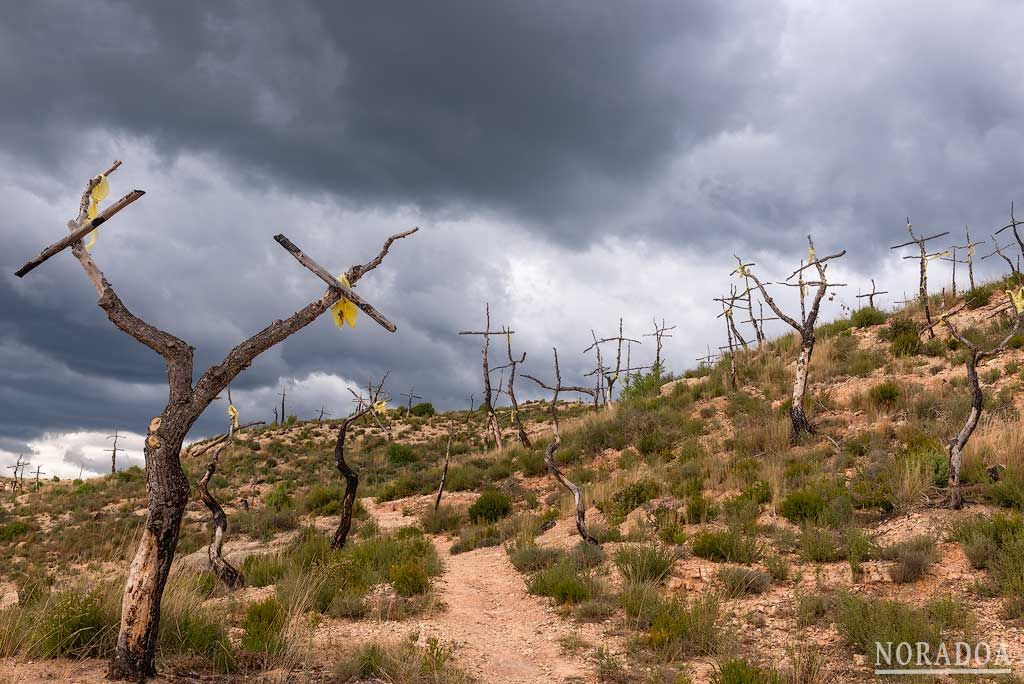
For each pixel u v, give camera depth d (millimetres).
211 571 11664
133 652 5109
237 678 5703
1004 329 20312
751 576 9148
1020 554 8266
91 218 5387
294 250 5629
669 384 29969
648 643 7320
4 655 5520
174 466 5301
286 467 35875
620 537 12711
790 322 18047
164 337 5445
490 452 28922
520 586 10758
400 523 20234
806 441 16891
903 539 9922
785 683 5930
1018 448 11875
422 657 6574
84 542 21469
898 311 26500
